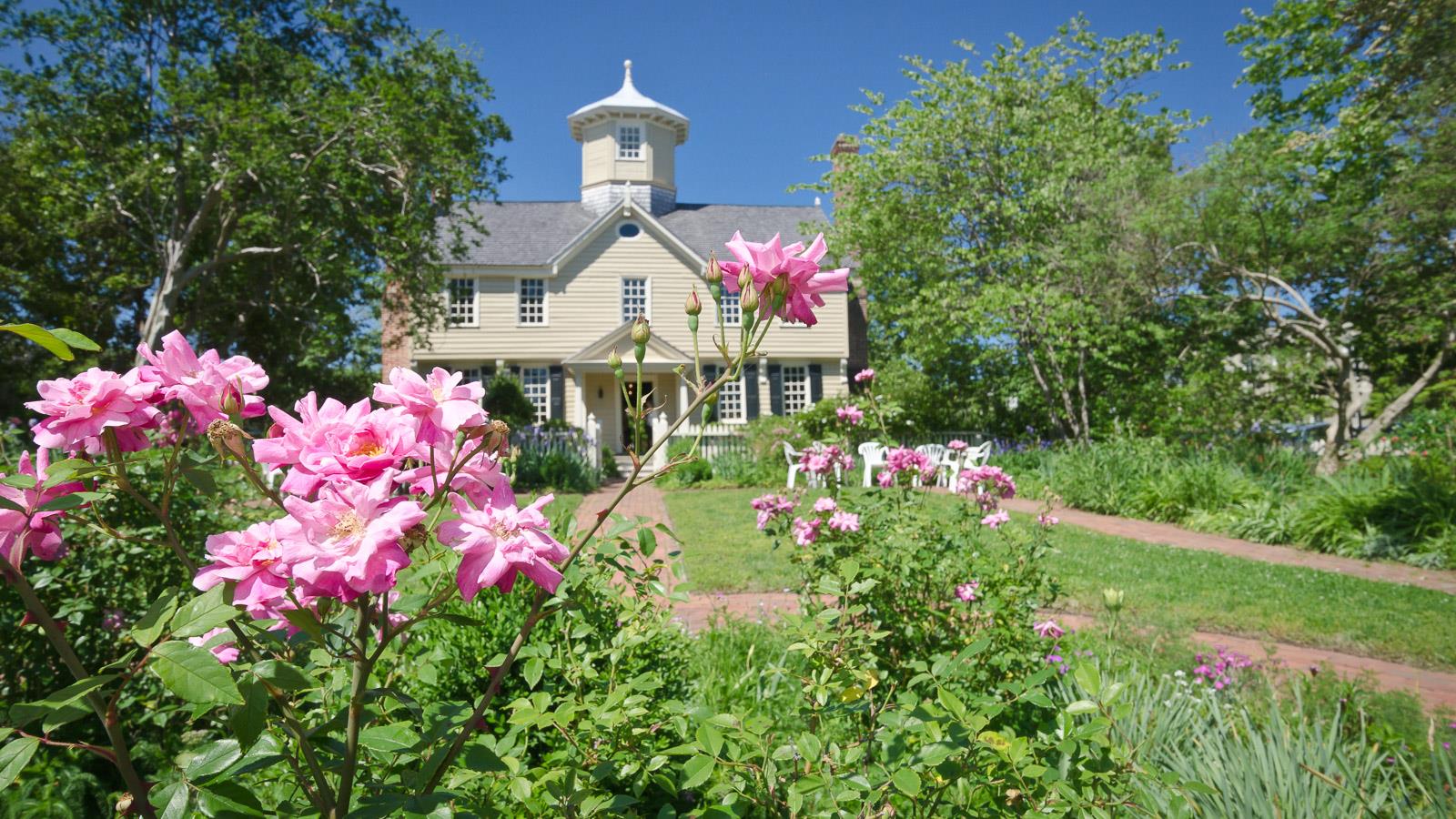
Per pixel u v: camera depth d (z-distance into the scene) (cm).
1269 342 1516
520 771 161
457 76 1766
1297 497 1004
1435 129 1054
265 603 104
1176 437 1399
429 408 107
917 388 1889
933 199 1855
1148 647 429
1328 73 1457
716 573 648
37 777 229
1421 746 295
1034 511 1127
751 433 1823
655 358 2175
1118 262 1416
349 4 1770
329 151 1614
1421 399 1341
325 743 137
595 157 2569
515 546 105
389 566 95
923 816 169
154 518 312
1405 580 696
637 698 190
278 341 2005
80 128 1569
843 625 221
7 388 1576
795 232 2455
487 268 2205
